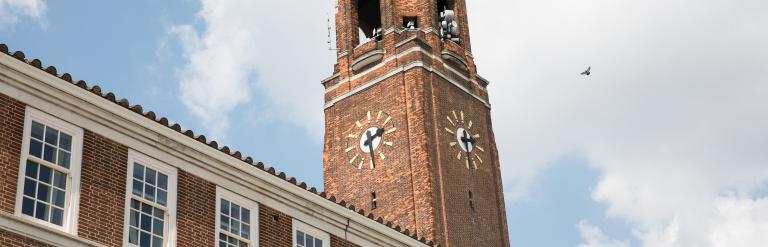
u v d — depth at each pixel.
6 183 24.28
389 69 59.78
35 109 25.48
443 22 63.81
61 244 24.80
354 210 32.56
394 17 61.50
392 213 55.59
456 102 60.12
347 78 61.53
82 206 25.59
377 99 59.53
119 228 26.12
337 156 59.72
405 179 55.97
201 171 28.62
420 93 58.00
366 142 58.69
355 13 64.06
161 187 27.48
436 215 54.22
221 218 28.56
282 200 30.47
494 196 59.31
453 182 56.59
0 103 24.80
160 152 27.80
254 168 29.80
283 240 29.98
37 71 25.58
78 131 26.20
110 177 26.42
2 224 23.78
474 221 56.59
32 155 25.05
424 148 56.09
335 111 61.22
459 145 58.53
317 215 31.41
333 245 31.59
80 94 26.38
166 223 27.20
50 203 25.08
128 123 27.27
